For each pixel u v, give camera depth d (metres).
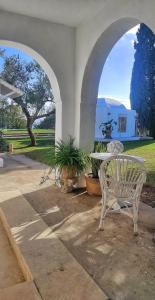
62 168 4.05
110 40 3.70
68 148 4.20
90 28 3.83
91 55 3.88
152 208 3.36
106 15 3.42
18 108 12.14
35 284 1.81
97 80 4.23
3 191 4.11
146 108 14.76
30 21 3.95
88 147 4.34
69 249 2.33
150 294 1.73
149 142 11.67
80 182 4.25
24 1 3.42
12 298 1.68
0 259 2.38
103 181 2.71
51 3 3.46
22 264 2.16
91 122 4.34
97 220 2.99
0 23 3.75
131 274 1.96
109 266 2.06
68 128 4.41
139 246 2.39
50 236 2.54
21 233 2.60
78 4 3.46
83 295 1.70
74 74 4.37
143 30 14.21
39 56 4.14
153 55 14.06
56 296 1.69
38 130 14.04
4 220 3.03
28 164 6.93
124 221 2.95
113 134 14.12
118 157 2.62
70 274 1.92
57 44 4.18
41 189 4.22
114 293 1.74
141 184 2.62
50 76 4.41
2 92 7.40
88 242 2.46
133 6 2.93
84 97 4.23
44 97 11.56
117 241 2.48
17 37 3.88
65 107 4.35
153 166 6.09
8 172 5.79
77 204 3.53
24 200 3.62
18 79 11.24
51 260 2.11
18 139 13.52
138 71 15.06
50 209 3.34
